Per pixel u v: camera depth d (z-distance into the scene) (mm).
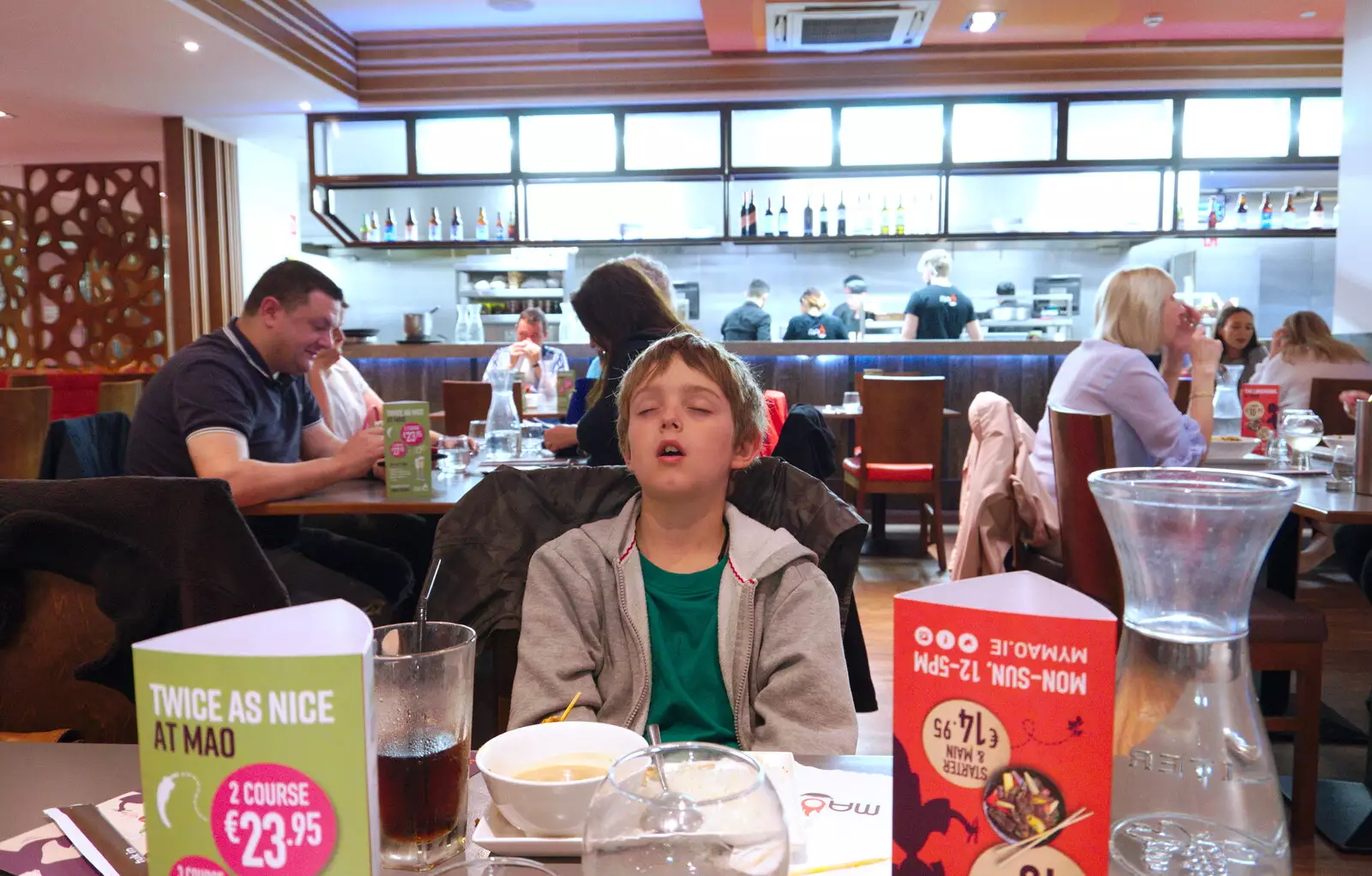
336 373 3312
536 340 5277
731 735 1070
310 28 6141
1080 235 6840
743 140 7062
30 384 6352
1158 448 2533
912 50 6629
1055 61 6594
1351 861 2006
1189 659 491
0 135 7426
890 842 604
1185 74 6531
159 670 434
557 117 6930
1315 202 7090
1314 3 5820
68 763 760
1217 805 478
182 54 5602
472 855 624
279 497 2061
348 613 462
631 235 7293
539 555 1134
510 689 1326
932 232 7059
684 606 1107
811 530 1228
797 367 6375
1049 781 447
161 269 8258
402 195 7738
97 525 1156
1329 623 3670
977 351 6016
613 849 433
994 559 2629
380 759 582
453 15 6434
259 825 430
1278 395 2916
